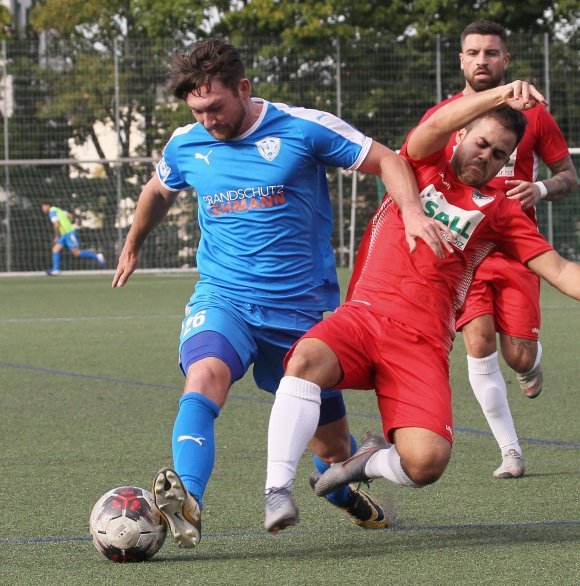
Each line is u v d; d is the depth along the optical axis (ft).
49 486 44.16
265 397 70.54
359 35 234.58
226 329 36.04
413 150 36.19
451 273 35.76
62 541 35.50
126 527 32.45
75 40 215.51
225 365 35.22
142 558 32.81
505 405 47.06
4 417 62.49
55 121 216.13
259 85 211.61
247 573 31.55
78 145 217.15
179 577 31.12
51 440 55.11
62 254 221.25
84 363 87.30
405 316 35.04
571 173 52.24
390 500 38.22
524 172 51.62
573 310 133.08
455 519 38.65
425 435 33.63
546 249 36.29
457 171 36.04
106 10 273.54
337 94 212.02
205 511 40.01
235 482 45.11
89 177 218.18
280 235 37.17
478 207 35.86
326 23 237.45
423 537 36.04
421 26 246.47
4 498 41.98
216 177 37.40
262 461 49.73
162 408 65.57
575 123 215.10
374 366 35.29
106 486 44.16
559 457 50.70
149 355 92.12
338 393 37.55
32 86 214.69
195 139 37.93
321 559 33.24
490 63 51.24
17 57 214.07
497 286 49.24
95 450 52.26
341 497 37.04
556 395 70.23
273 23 243.19
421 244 35.40
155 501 30.91
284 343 37.47
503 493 42.98
